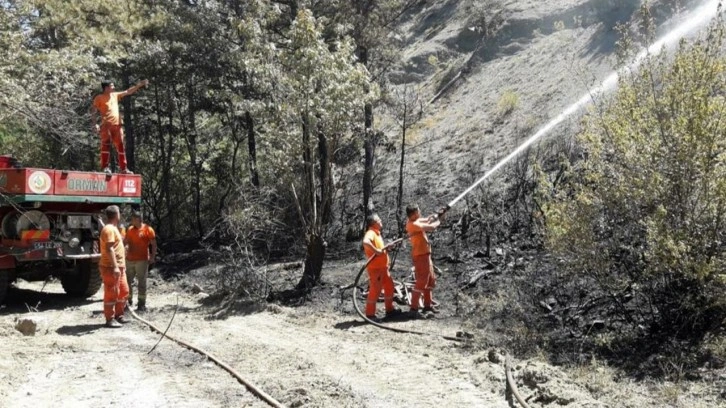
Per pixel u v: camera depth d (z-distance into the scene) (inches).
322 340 324.8
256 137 765.9
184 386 246.7
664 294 269.1
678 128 255.8
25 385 247.3
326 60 452.8
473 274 423.8
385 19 721.0
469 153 700.0
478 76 911.7
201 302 455.8
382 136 637.9
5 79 493.4
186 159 922.1
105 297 369.1
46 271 459.8
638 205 272.2
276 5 652.7
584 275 304.3
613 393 217.9
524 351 276.1
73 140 542.0
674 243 251.4
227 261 492.1
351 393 231.5
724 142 255.1
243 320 382.9
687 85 261.0
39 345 313.6
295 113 456.4
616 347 265.6
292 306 421.1
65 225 446.3
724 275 243.0
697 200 255.3
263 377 254.7
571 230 283.1
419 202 633.0
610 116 285.6
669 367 235.5
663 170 260.1
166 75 775.7
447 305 386.0
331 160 478.0
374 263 371.6
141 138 901.8
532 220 452.4
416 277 372.5
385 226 594.6
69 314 414.9
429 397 228.5
